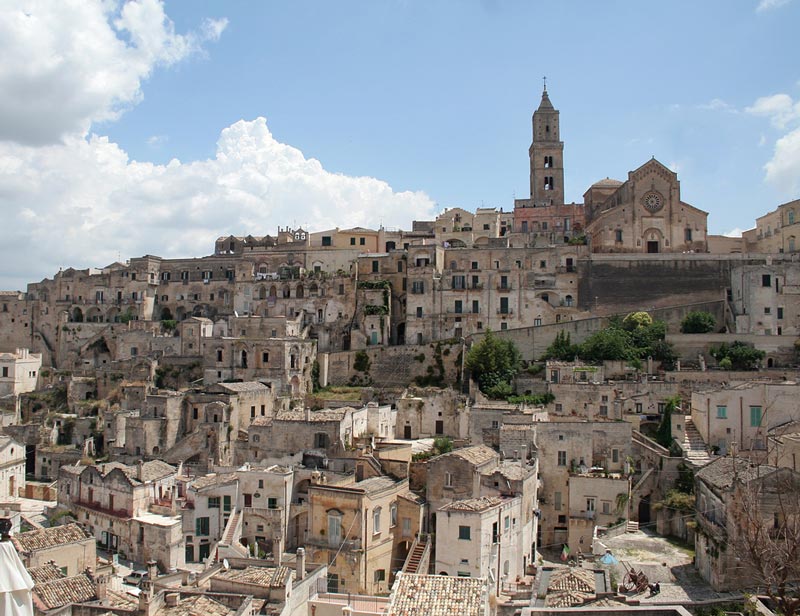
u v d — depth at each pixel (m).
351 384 155.38
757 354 131.38
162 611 58.16
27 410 164.38
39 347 197.25
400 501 91.06
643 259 162.00
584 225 197.38
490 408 114.62
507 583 78.38
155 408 131.88
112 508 101.12
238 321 162.75
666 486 96.88
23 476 129.00
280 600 63.16
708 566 68.75
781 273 143.12
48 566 65.25
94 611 57.53
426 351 152.38
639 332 140.38
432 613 50.44
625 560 76.50
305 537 97.62
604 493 97.00
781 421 99.19
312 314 173.00
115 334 183.00
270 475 97.00
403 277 173.25
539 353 148.38
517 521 83.81
